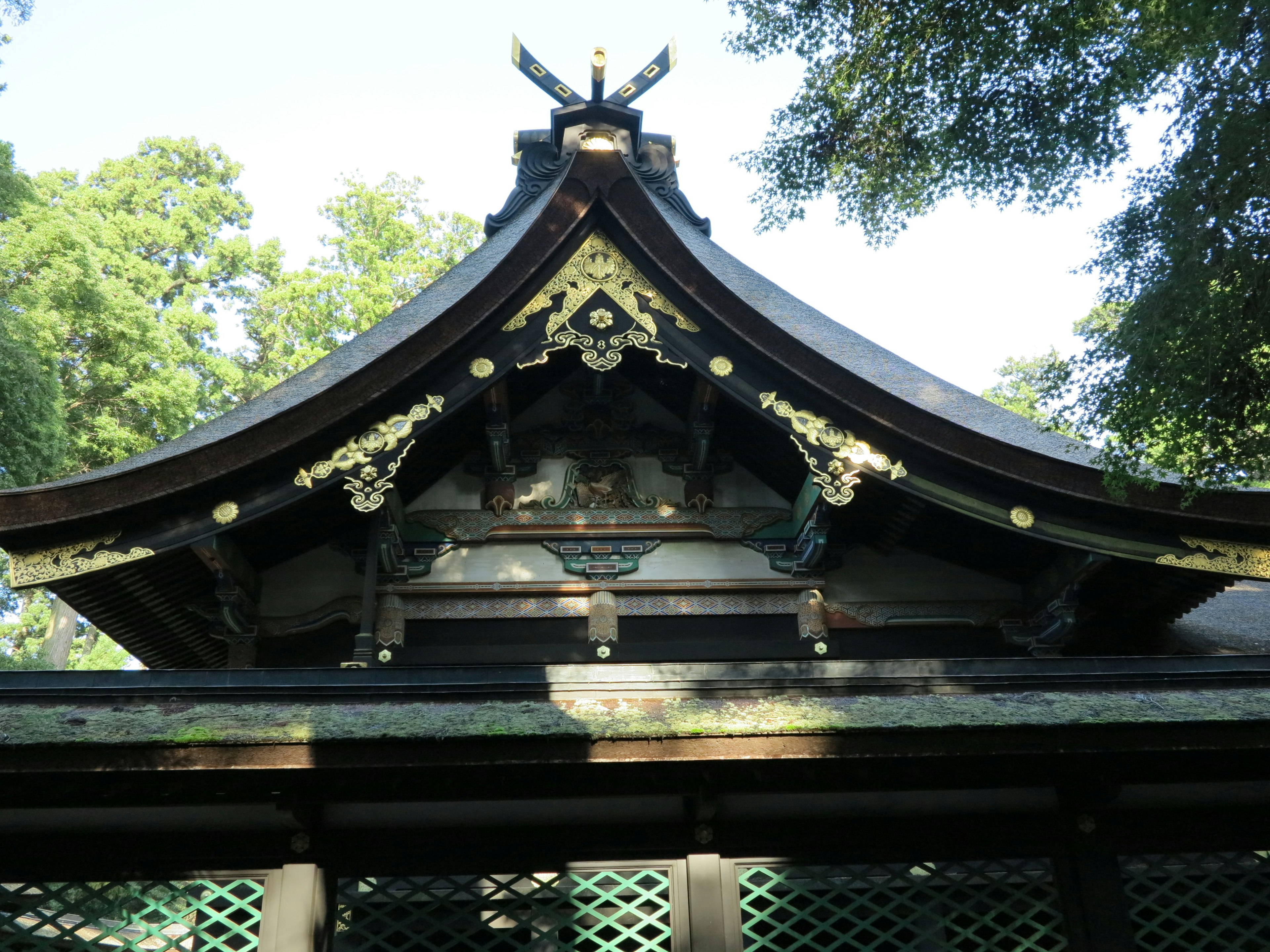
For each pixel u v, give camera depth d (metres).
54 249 26.95
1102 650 11.09
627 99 16.62
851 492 9.39
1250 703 7.47
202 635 11.79
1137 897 7.91
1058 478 9.27
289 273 42.50
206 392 35.78
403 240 40.88
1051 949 7.69
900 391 12.58
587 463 11.43
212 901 7.72
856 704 7.39
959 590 11.09
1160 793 8.12
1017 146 9.90
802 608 10.83
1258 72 7.67
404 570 10.74
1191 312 7.98
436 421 9.38
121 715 7.04
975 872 7.93
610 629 10.59
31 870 7.40
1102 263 8.49
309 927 7.29
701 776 7.39
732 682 7.49
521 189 17.69
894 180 10.84
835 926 9.66
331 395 9.13
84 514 8.65
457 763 6.81
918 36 9.95
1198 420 8.37
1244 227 7.89
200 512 8.97
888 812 8.01
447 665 10.48
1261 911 8.69
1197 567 9.25
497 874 7.66
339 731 6.81
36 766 6.63
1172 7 8.58
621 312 9.82
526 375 11.32
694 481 11.33
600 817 7.82
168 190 42.72
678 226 16.92
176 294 40.59
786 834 7.87
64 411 24.62
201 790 7.11
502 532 11.00
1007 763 7.49
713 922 7.49
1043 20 9.22
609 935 8.47
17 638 37.72
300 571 10.82
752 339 9.64
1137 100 9.26
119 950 7.38
